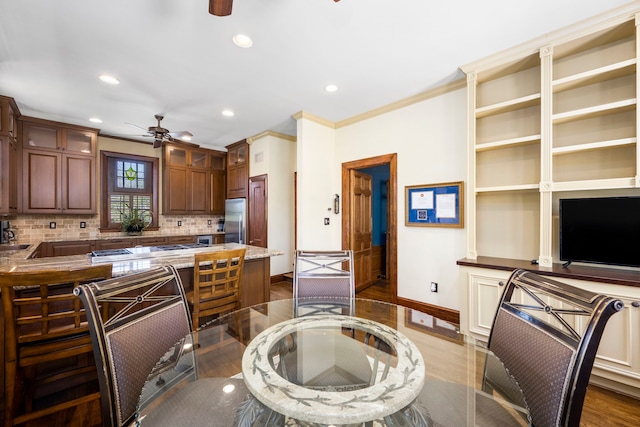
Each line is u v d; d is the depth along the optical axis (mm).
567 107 2375
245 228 5285
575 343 933
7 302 1310
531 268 2180
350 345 1634
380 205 5922
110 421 980
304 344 1643
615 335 1828
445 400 1192
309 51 2438
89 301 1014
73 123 4246
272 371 1167
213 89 3170
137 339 1148
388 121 3678
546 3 1882
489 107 2586
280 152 5020
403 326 2113
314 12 1960
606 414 1677
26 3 1853
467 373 1519
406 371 1202
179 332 1400
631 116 2111
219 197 6059
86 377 1905
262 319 2154
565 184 2186
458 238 3064
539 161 2535
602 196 2240
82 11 1936
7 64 2615
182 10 1936
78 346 1496
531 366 1062
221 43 2318
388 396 1002
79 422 1592
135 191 5273
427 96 3285
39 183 3943
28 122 3871
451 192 3096
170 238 5227
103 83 3012
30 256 2605
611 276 1882
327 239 4242
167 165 5312
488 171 2824
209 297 2111
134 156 5176
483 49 2416
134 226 4961
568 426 886
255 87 3125
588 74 2105
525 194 2615
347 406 943
